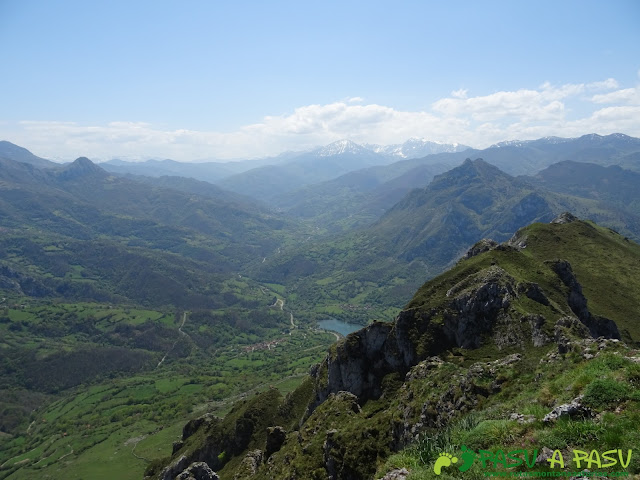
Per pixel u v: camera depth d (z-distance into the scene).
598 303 129.75
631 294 135.00
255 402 123.69
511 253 122.69
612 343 35.53
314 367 128.12
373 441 52.31
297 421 111.81
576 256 156.25
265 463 74.50
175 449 139.00
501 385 44.44
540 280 110.75
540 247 162.62
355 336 103.81
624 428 21.42
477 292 95.38
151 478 131.88
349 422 61.50
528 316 86.50
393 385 92.00
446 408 47.50
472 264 119.06
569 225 178.25
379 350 100.81
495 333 88.94
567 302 104.75
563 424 23.70
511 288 97.06
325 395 106.00
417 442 33.69
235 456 112.19
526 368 44.47
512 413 29.92
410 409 51.94
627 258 158.25
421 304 107.94
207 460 116.75
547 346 78.19
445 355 89.25
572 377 29.92
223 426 122.00
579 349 37.50
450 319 95.50
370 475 48.03
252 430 115.31
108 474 173.25
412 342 95.19
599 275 144.12
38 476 181.25
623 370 26.34
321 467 54.84
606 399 24.16
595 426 22.30
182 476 75.94
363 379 99.56
